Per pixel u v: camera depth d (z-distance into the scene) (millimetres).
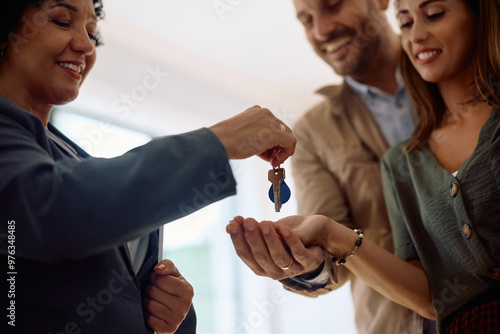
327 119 1840
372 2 1791
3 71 853
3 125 732
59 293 740
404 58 1155
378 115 1779
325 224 961
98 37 1104
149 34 3789
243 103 4555
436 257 999
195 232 4207
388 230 1652
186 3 3504
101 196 692
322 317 4387
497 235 883
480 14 997
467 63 1025
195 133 788
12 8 826
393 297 1033
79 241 683
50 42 846
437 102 1107
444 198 980
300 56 4156
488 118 951
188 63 4117
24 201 684
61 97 876
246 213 4547
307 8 1811
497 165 893
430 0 1021
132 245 926
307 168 1820
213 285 4207
